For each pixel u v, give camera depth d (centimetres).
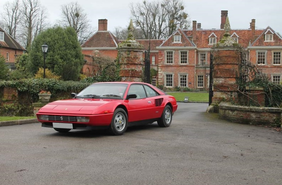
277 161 593
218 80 1529
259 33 5347
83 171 502
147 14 6250
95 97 898
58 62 3083
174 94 4175
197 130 968
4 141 729
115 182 453
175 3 6181
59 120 797
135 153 628
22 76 2745
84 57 3697
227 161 583
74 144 707
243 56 1557
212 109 1570
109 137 807
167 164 552
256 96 1491
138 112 911
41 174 483
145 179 468
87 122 771
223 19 5778
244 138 843
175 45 5300
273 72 4941
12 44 5112
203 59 5384
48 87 1518
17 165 529
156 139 793
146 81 1543
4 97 1519
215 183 457
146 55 1559
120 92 902
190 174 497
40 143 712
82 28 6200
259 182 466
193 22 5406
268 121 1108
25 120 1085
